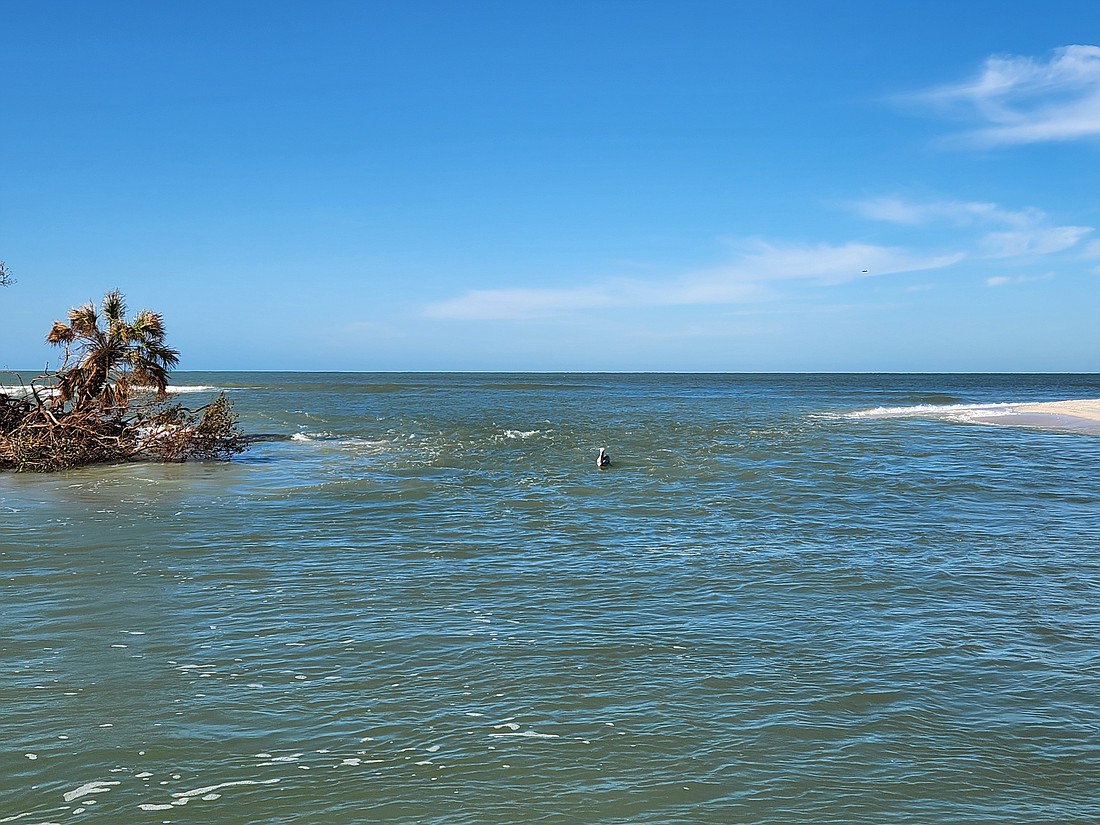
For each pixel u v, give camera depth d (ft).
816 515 52.54
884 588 35.68
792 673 26.00
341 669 26.09
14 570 37.58
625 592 35.01
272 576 37.09
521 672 25.93
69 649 27.61
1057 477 68.64
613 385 412.77
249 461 81.51
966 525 49.34
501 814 18.08
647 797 18.78
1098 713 23.31
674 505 56.08
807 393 295.69
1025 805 18.63
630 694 24.31
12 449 72.59
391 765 20.13
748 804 18.53
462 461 81.46
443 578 37.09
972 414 145.38
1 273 80.79
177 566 38.68
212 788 19.10
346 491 61.62
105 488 62.90
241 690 24.41
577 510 54.19
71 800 18.58
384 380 553.23
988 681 25.49
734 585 36.11
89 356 81.97
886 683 25.25
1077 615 32.04
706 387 382.22
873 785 19.38
